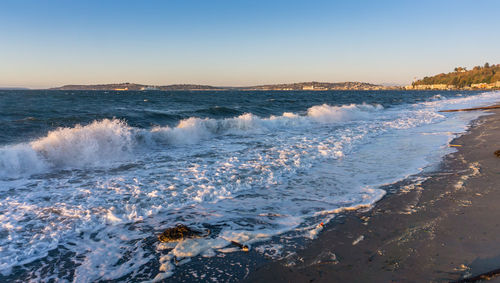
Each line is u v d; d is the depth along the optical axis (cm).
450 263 313
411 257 329
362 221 428
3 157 668
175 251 355
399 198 512
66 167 730
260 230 406
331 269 314
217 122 1316
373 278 296
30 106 2172
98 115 1468
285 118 1630
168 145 1024
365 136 1180
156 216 452
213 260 336
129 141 942
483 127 1348
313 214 457
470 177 612
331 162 775
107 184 596
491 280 276
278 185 593
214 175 654
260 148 963
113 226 420
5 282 298
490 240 357
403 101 4022
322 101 3762
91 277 309
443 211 448
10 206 480
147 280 303
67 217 443
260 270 316
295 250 355
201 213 462
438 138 1104
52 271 319
